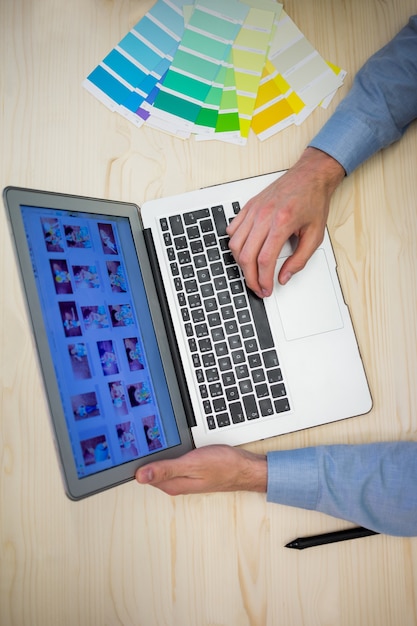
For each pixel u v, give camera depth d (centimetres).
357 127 76
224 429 73
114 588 73
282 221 71
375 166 80
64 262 65
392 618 74
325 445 74
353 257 79
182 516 75
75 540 74
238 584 74
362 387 74
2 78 78
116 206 73
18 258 60
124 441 65
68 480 59
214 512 75
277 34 81
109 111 79
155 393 70
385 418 77
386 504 72
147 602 73
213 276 75
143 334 71
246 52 80
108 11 80
